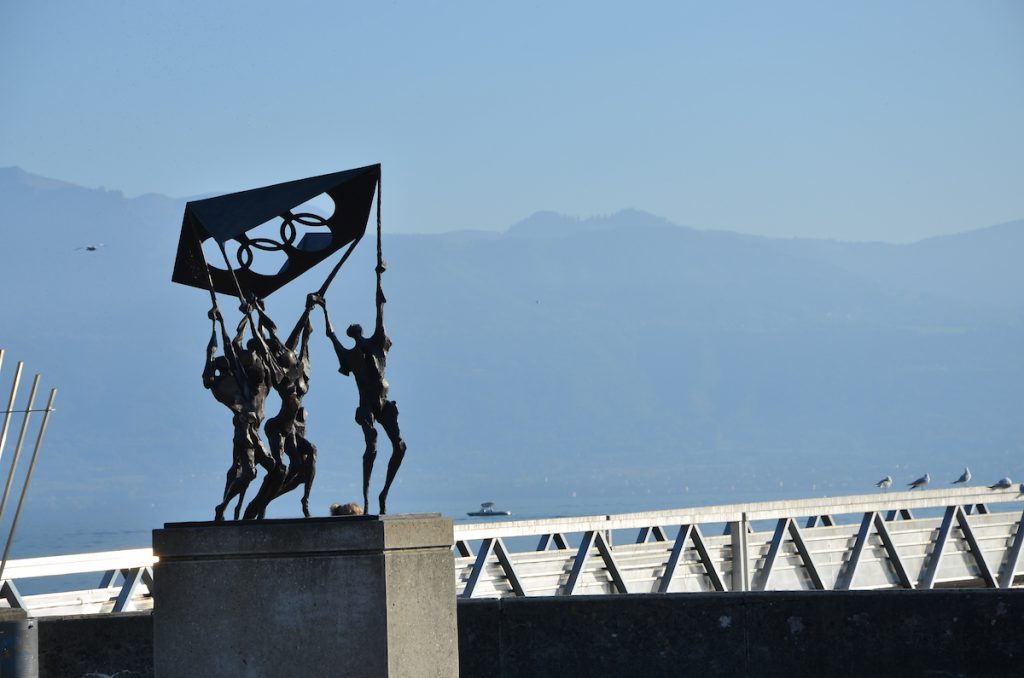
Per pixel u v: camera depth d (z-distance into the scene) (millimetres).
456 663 25250
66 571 39094
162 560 25234
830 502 54844
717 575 51812
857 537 55812
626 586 49750
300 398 26703
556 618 31219
